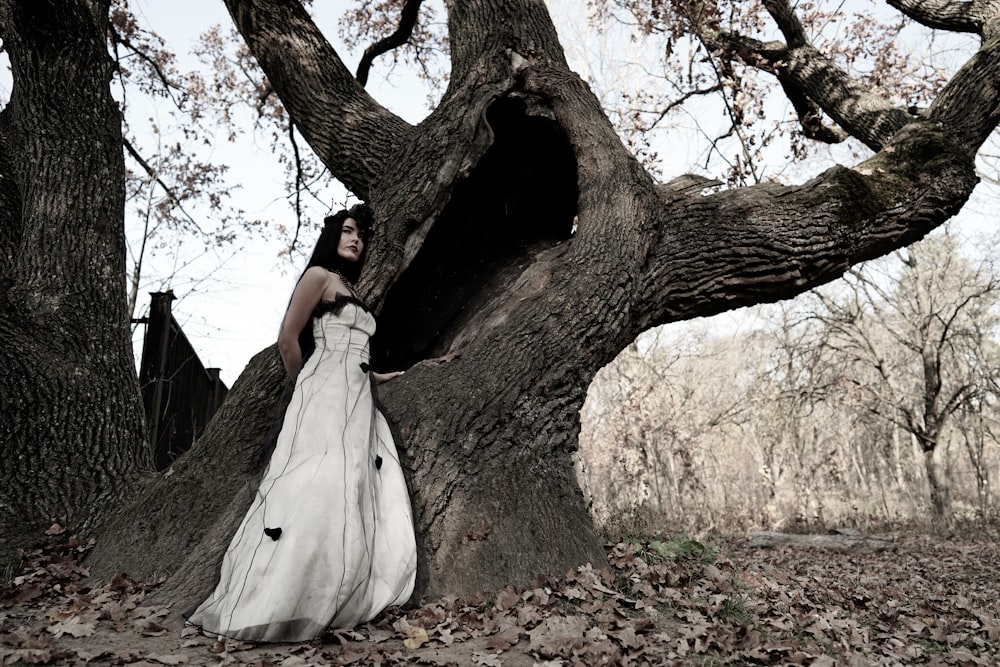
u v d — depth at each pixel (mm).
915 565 10797
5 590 3832
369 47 9359
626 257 4984
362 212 3920
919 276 21469
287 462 3336
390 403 4227
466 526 3879
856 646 3814
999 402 25438
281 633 2941
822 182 5824
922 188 5988
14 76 6129
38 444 5004
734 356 28234
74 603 3543
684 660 3152
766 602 4289
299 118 6273
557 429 4500
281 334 3650
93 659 2756
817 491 24094
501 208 6184
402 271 5000
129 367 5680
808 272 5613
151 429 7895
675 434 23078
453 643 3105
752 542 14852
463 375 4402
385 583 3314
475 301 5387
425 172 5176
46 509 4809
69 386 5223
